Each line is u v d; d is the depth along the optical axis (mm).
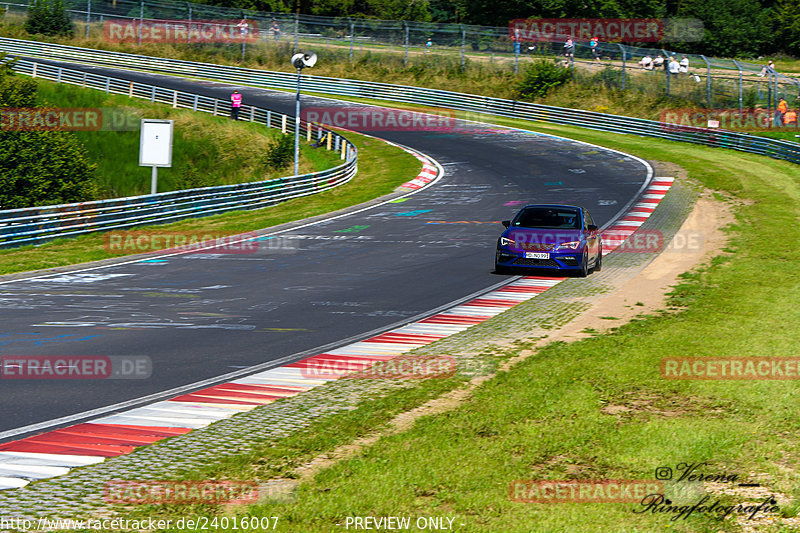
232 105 111500
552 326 27625
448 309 31578
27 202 84250
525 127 114188
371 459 14383
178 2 154250
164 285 37594
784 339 25078
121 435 16000
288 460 14430
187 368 22047
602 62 129500
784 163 84750
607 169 84375
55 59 149500
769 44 175000
